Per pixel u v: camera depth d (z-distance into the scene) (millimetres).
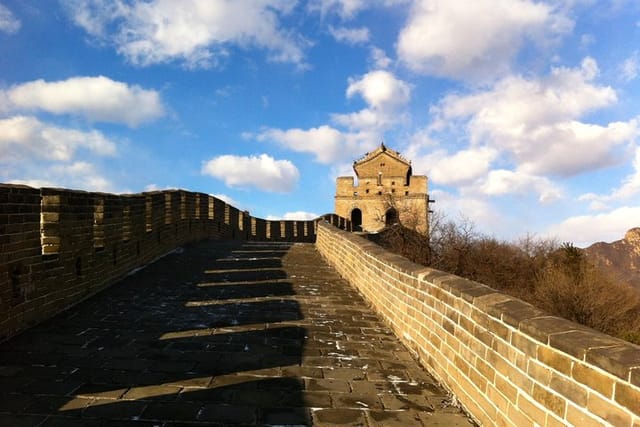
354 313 8258
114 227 9906
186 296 8898
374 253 8812
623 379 2588
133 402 4273
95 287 8812
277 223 29625
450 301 5043
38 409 4066
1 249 5770
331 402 4523
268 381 4941
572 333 3184
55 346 5730
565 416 3064
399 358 6020
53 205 7172
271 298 9062
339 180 57688
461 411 4531
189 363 5348
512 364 3734
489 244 37969
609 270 38812
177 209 16219
